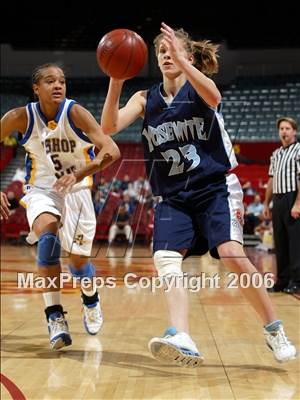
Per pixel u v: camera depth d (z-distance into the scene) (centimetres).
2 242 1218
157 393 244
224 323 385
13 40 1366
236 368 281
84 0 1329
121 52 253
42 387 254
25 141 319
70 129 311
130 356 308
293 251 498
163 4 1341
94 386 255
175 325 254
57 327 315
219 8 1323
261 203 716
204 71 294
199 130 273
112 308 455
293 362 290
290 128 516
